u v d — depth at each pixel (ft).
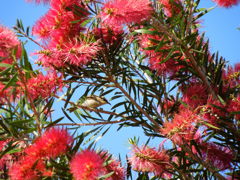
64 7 3.16
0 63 3.02
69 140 2.96
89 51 3.15
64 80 3.38
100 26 3.42
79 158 2.81
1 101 3.27
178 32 3.44
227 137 3.43
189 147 3.42
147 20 3.33
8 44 2.96
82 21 3.22
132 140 3.39
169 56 3.29
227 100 3.41
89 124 3.46
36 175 2.89
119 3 2.94
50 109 3.44
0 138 3.07
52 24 3.17
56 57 3.17
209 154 3.52
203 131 3.47
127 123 3.54
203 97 3.44
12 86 3.18
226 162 3.53
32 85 3.22
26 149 2.95
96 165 2.78
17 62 3.04
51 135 2.92
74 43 3.22
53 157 2.96
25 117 3.28
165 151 3.37
